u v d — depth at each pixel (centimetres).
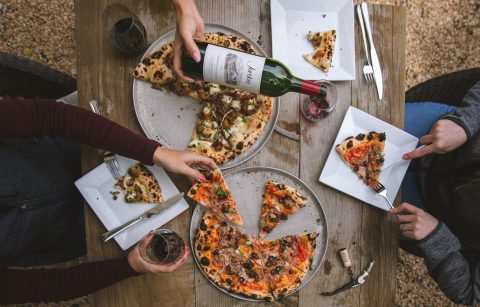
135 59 125
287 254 131
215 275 126
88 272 118
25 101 110
